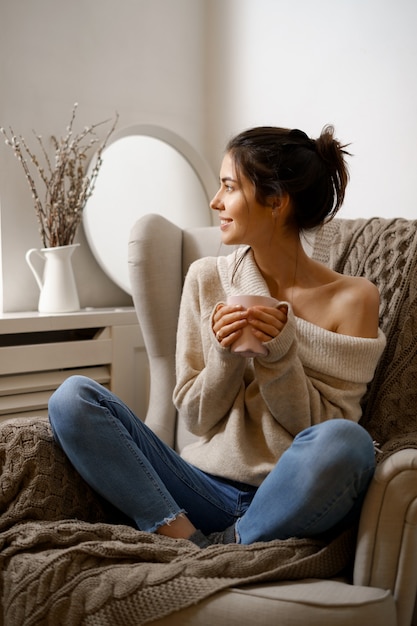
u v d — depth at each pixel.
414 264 1.48
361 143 2.03
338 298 1.38
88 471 1.22
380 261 1.52
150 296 1.70
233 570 1.05
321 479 1.07
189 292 1.46
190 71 2.52
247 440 1.32
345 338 1.31
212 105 2.55
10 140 2.12
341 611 0.95
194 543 1.20
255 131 1.36
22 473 1.24
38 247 2.20
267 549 1.08
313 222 1.38
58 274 2.08
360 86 2.01
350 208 2.08
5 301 2.15
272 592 1.00
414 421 1.41
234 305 1.21
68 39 2.22
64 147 2.11
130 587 1.03
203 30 2.54
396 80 1.92
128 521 1.31
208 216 2.50
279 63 2.27
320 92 2.14
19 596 1.10
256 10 2.34
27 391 1.91
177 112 2.49
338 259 1.58
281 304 1.21
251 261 1.43
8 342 2.08
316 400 1.28
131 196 2.33
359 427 1.09
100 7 2.28
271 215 1.35
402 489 1.04
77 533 1.14
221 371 1.26
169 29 2.45
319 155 1.37
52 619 1.07
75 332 2.20
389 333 1.47
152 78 2.42
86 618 1.05
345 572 1.14
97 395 1.26
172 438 1.69
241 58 2.41
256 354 1.19
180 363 1.40
